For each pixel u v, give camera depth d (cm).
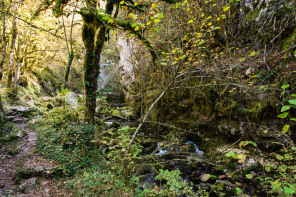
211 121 754
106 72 1898
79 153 474
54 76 1748
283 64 543
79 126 543
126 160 381
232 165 547
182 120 871
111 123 989
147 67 1013
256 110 585
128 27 491
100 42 643
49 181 377
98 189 355
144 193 351
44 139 530
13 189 338
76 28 1481
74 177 402
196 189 451
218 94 706
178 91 875
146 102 1055
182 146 739
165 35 602
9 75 973
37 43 1245
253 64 529
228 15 736
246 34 752
